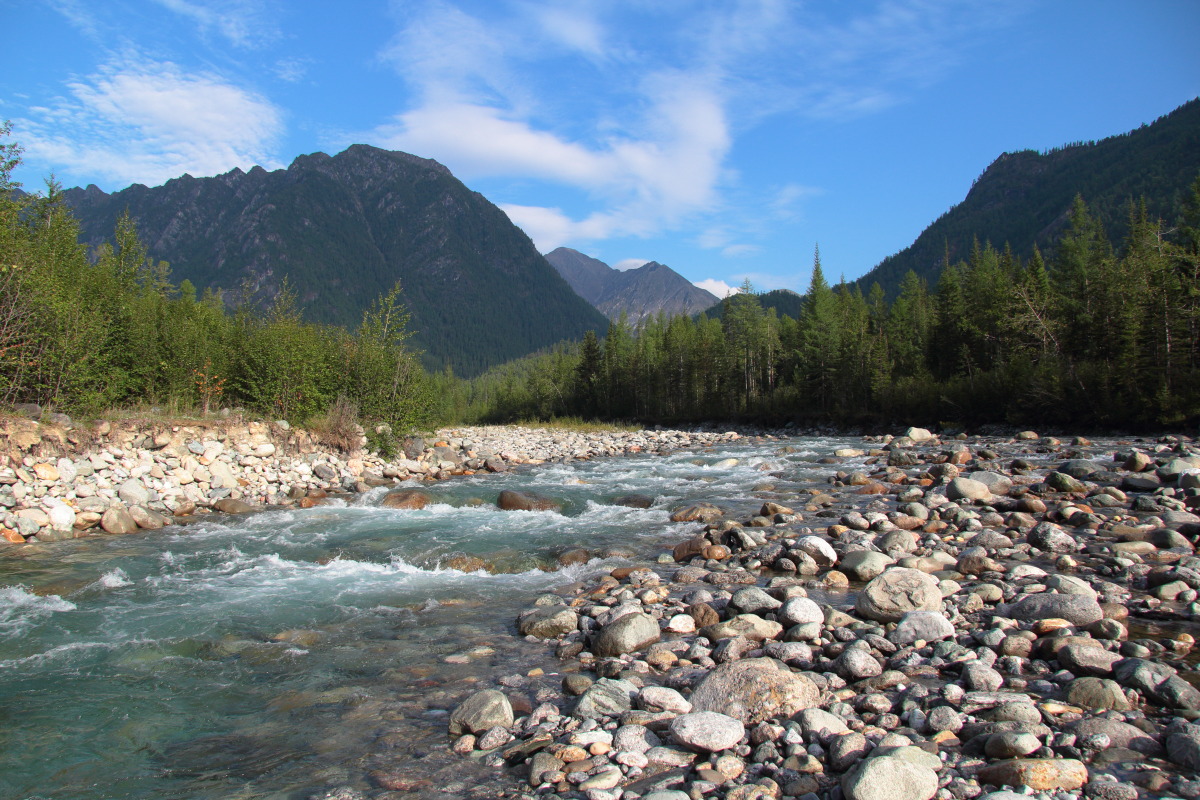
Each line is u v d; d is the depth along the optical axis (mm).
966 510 12656
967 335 54281
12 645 7379
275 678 6457
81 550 11922
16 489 13211
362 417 23828
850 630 6910
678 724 4742
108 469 15109
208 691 6184
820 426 53750
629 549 11555
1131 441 26859
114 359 18609
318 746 5090
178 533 13414
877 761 3850
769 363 72562
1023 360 39344
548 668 6559
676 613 7914
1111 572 8617
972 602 7574
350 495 18359
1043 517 12211
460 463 25062
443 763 4762
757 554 10383
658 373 77250
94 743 5234
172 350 20328
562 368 94938
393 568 10820
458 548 11852
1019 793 3744
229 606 8766
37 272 16078
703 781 4207
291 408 21828
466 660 6824
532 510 15883
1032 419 36062
